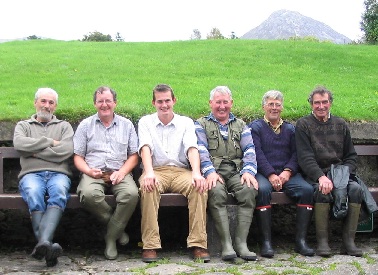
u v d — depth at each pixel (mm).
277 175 5094
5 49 12703
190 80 8539
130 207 4598
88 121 4992
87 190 4566
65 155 4859
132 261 4523
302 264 4398
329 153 5102
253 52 12047
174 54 11664
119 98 6691
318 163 5117
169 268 4234
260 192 4785
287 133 5250
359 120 6012
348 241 4824
